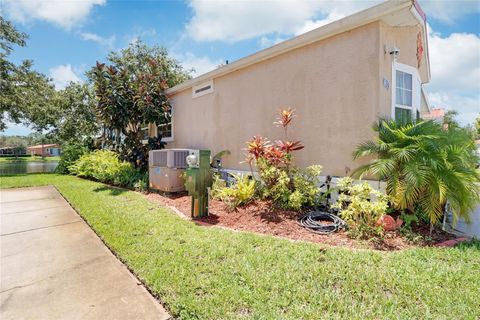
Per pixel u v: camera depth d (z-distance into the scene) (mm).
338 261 3021
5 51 15508
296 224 4445
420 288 2457
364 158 4707
